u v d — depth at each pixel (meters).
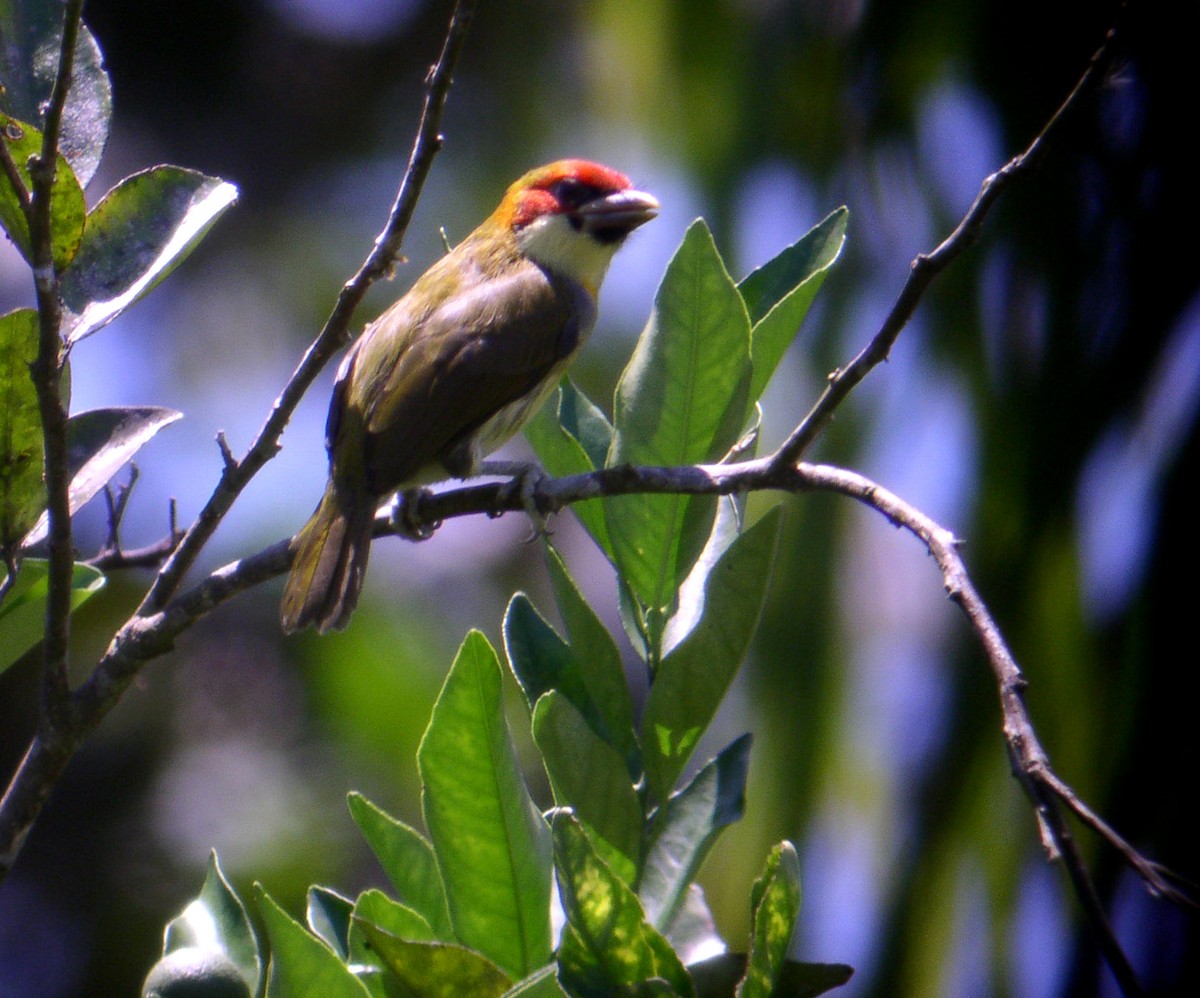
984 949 9.97
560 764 5.59
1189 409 9.76
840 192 11.38
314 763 16.72
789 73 11.74
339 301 5.92
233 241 18.17
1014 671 4.69
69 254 5.52
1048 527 10.05
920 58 11.25
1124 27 5.38
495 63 18.05
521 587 18.02
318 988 4.78
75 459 6.37
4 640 6.39
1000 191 5.49
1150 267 10.04
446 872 5.31
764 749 10.66
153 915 15.65
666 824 5.84
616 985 4.90
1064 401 10.12
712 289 6.32
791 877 4.80
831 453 10.84
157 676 16.91
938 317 10.69
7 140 5.57
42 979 15.52
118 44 18.19
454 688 5.18
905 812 10.30
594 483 6.11
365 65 18.50
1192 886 3.85
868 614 10.91
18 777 5.88
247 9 18.19
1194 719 9.27
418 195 5.82
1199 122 9.98
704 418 6.40
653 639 6.23
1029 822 10.02
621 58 13.72
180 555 6.34
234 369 17.94
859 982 10.13
